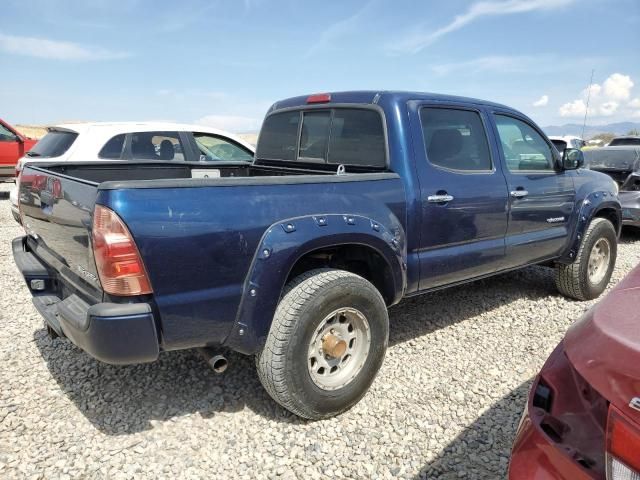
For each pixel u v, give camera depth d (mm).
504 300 5293
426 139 3725
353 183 3230
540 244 4660
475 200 3945
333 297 2922
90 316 2400
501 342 4234
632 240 9055
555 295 5488
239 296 2725
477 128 4152
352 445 2869
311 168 4312
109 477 2598
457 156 3936
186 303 2564
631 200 8562
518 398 3357
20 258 3592
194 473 2639
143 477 2604
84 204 2568
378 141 3678
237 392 3393
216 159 8188
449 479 2613
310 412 2975
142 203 2418
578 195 5027
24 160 7297
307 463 2717
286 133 4621
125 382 3502
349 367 3152
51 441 2867
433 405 3264
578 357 1604
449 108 3949
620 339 1511
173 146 7715
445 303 5164
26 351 3939
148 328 2445
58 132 7629
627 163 8773
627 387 1392
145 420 3078
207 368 3697
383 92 3750
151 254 2432
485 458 2770
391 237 3301
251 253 2723
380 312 3180
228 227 2639
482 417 3143
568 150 4824
